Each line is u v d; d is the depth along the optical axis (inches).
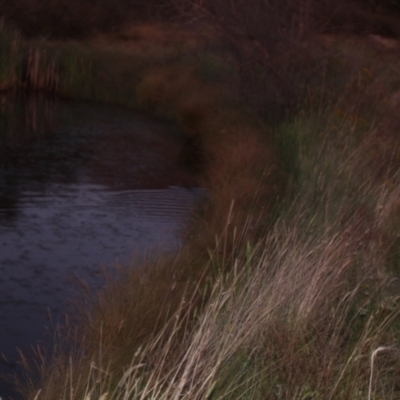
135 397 146.3
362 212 259.0
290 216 278.5
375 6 852.0
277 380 160.2
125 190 397.7
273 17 490.3
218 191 346.3
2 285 259.9
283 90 479.8
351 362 161.5
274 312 177.0
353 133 366.0
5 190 389.4
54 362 201.0
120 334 202.7
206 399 147.1
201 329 158.7
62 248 299.1
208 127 530.3
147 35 888.3
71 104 685.9
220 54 561.3
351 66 490.6
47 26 930.7
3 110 634.8
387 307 189.0
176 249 278.8
